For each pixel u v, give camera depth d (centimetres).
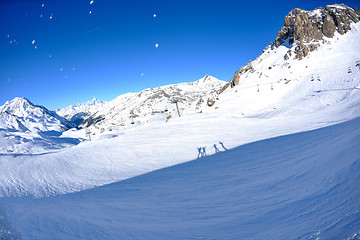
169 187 922
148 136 2705
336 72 7531
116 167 1616
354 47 8931
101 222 509
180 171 1262
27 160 1595
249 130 2684
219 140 2245
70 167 1562
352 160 454
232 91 9875
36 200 748
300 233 303
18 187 1080
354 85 6122
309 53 9794
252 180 780
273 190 587
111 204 704
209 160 1468
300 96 7006
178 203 674
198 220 500
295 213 384
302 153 930
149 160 1761
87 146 2292
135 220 539
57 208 609
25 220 462
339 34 10312
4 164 1456
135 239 408
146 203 707
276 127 2725
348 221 270
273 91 8112
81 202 727
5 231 382
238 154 1474
